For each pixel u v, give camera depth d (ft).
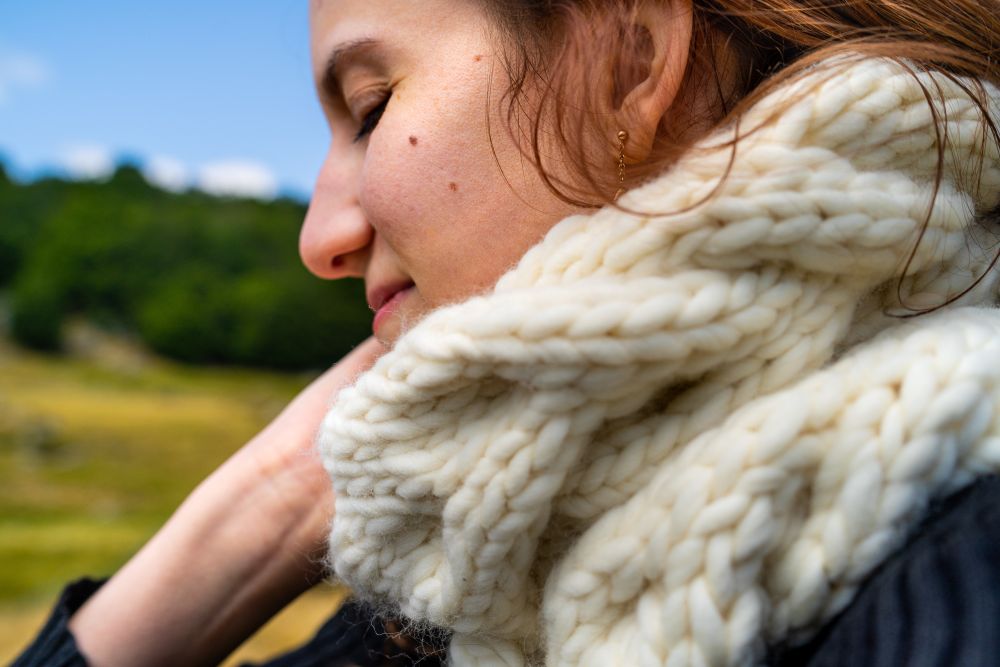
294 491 2.70
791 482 1.47
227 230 62.13
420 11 1.95
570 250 1.66
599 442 1.71
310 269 2.34
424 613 1.86
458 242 1.94
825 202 1.52
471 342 1.61
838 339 1.64
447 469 1.72
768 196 1.51
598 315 1.53
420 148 1.92
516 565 1.76
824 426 1.47
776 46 1.86
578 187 1.85
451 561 1.74
